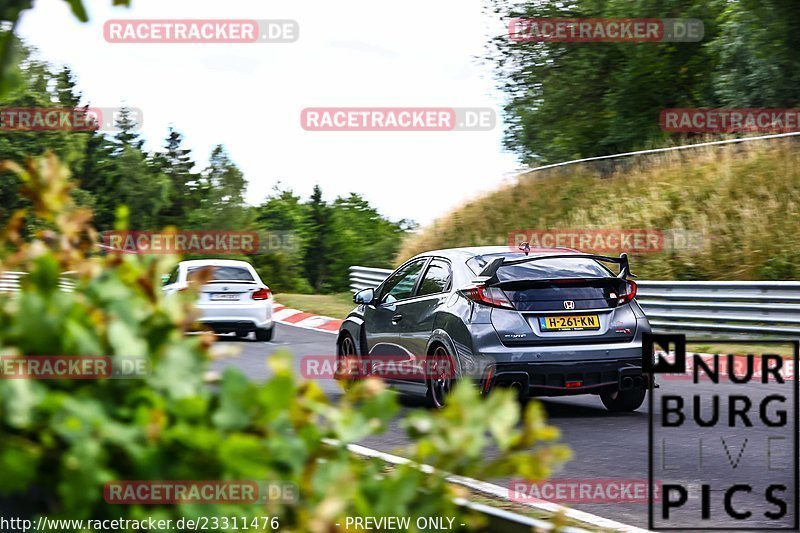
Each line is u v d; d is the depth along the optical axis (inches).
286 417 172.2
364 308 1091.3
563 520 253.9
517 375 863.1
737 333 1539.1
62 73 4822.8
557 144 3348.9
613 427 844.0
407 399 1056.2
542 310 881.5
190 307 178.9
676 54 3122.5
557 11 3284.9
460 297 905.5
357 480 177.2
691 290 1632.6
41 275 171.8
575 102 3321.9
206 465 163.9
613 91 3243.1
